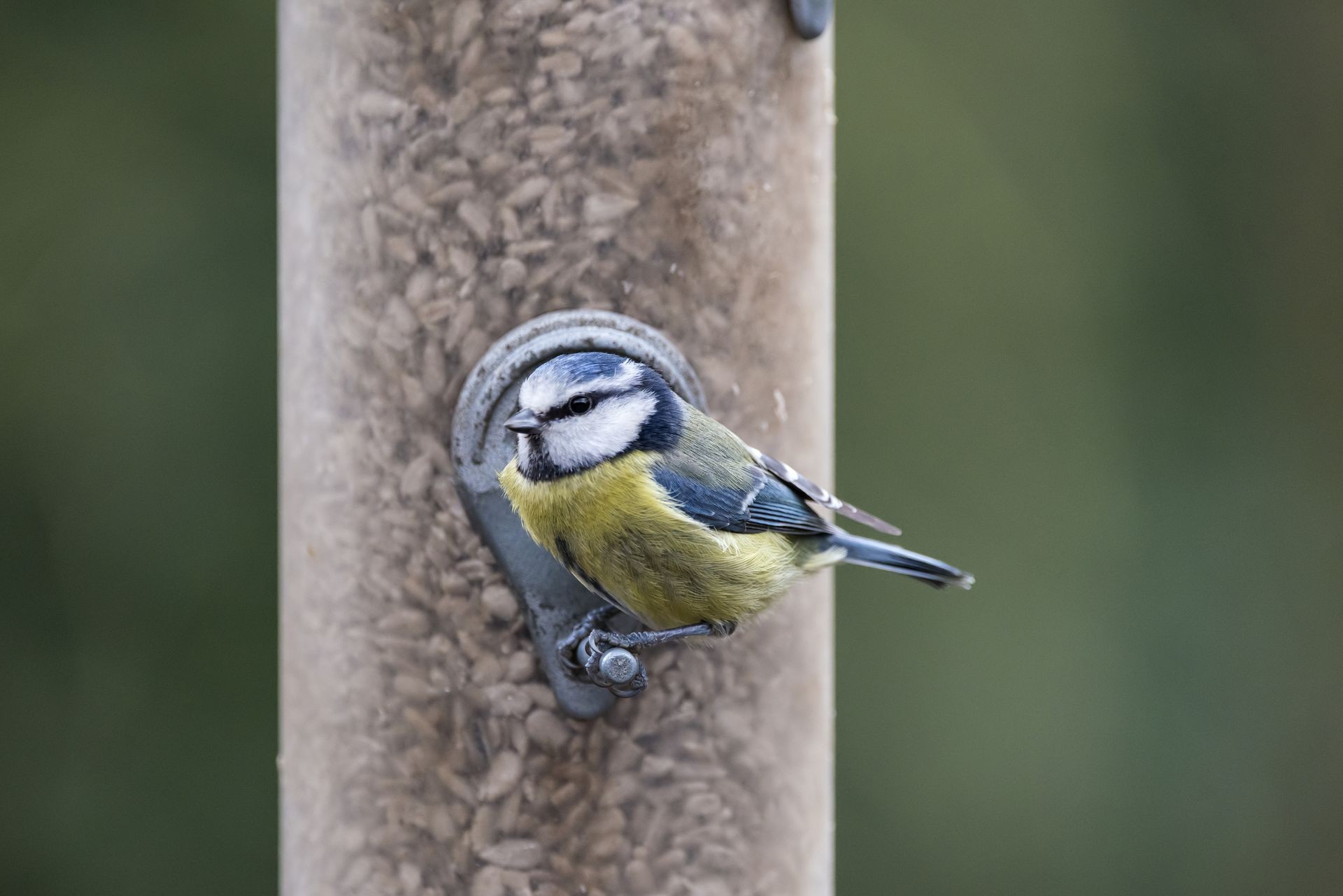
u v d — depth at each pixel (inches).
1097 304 514.0
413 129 259.1
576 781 261.7
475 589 259.6
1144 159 534.0
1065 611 489.4
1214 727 501.4
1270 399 546.6
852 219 498.0
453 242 258.4
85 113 448.1
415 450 260.7
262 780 430.9
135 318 440.1
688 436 254.2
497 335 257.3
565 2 255.9
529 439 246.8
